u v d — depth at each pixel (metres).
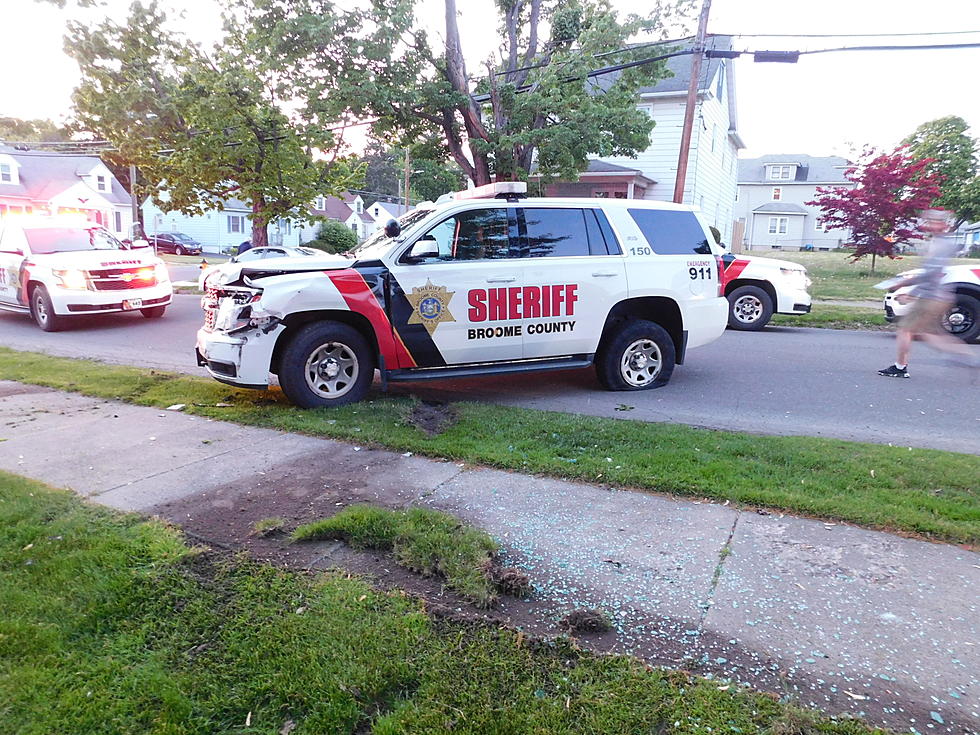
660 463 4.69
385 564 3.37
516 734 2.24
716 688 2.46
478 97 16.80
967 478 4.37
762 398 7.11
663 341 7.41
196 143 16.50
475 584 3.10
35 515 3.80
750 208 57.72
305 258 6.54
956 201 36.84
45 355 9.27
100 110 17.12
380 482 4.44
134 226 24.19
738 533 3.70
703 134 25.92
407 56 15.39
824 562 3.38
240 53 16.19
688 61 25.88
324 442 5.30
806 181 55.84
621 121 15.68
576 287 6.80
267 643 2.69
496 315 6.55
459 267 6.41
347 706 2.37
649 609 2.98
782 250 50.56
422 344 6.39
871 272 23.31
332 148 18.09
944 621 2.88
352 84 14.74
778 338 11.34
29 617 2.84
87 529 3.65
